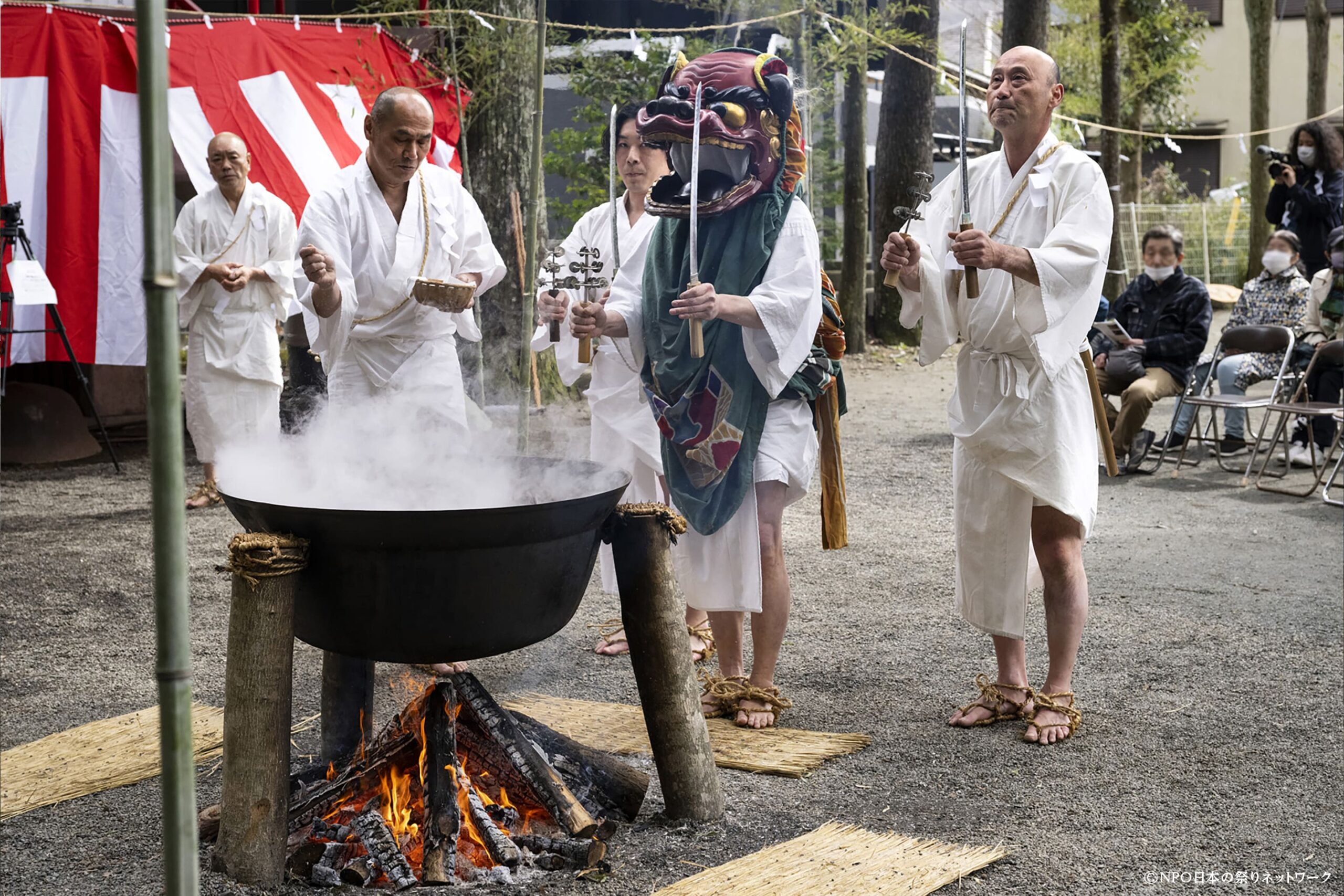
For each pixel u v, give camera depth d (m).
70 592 5.42
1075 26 20.05
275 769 2.71
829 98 14.46
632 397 4.47
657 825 3.10
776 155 3.62
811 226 3.64
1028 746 3.64
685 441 3.66
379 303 4.23
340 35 8.52
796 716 3.93
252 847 2.70
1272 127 27.08
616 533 3.08
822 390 3.78
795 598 5.30
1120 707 3.97
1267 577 5.60
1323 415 7.96
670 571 3.09
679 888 2.70
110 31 7.82
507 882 2.76
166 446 1.42
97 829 3.11
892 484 7.77
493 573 2.61
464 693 3.03
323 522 2.56
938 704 4.03
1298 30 26.66
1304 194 10.12
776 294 3.51
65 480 8.04
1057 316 3.47
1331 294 8.30
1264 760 3.51
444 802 2.84
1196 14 21.33
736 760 3.50
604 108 12.17
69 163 7.76
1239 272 21.69
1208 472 8.26
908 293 3.74
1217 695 4.07
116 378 9.62
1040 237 3.63
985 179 3.77
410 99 4.05
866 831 3.02
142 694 4.16
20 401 8.82
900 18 13.74
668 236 3.79
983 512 3.77
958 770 3.47
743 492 3.63
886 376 12.93
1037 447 3.63
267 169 7.82
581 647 4.68
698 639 4.59
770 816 3.16
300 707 4.02
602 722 3.81
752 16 12.50
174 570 1.45
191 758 1.50
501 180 9.34
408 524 2.49
